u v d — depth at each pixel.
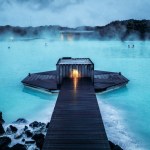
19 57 63.28
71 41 138.38
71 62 25.16
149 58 58.84
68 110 13.77
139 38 148.62
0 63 53.56
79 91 18.42
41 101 24.36
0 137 13.98
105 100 24.03
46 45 99.88
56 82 24.88
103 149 9.21
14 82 34.34
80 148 9.27
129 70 43.25
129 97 25.47
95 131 10.80
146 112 20.75
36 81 26.45
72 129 11.01
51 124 11.59
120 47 90.00
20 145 12.65
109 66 47.94
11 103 24.12
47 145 9.48
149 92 27.53
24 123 17.55
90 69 23.20
